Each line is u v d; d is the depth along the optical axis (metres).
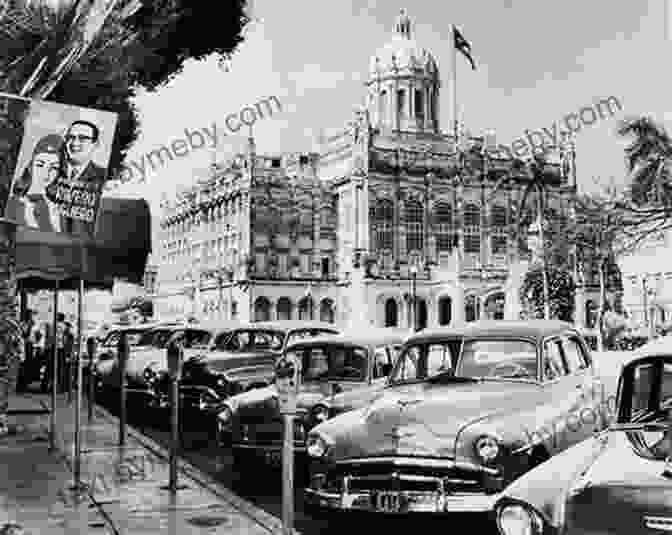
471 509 6.62
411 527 7.56
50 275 9.58
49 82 7.64
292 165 91.56
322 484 7.25
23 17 7.51
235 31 11.93
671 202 26.08
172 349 8.69
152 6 10.12
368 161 86.75
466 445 6.70
